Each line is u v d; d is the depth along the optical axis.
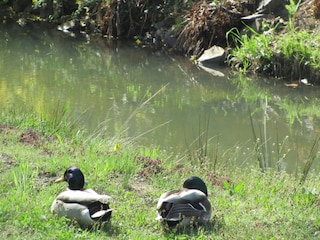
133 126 15.85
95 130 14.77
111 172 10.27
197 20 23.62
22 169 9.70
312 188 10.64
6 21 28.42
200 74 21.23
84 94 18.55
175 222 8.02
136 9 25.92
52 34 26.77
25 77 20.38
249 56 21.45
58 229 7.88
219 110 17.59
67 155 10.86
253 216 9.05
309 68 20.33
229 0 23.80
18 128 12.40
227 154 13.93
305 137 15.48
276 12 23.36
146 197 9.49
